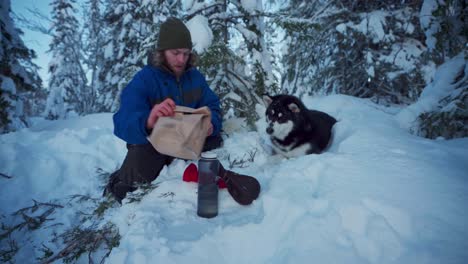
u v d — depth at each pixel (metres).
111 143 3.84
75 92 17.02
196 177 2.28
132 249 1.58
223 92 4.47
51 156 3.27
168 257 1.45
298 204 1.66
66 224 2.39
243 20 4.66
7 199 2.68
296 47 7.93
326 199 1.67
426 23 4.66
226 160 3.08
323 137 3.74
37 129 6.10
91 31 14.05
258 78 4.57
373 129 3.29
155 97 2.51
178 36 2.37
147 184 2.31
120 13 11.07
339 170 2.09
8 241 2.22
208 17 4.59
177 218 1.87
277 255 1.41
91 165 3.33
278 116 3.58
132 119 2.05
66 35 17.02
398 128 3.62
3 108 6.20
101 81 12.82
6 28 6.94
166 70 2.56
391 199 1.61
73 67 17.09
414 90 7.04
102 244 1.88
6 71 6.90
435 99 3.94
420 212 1.49
